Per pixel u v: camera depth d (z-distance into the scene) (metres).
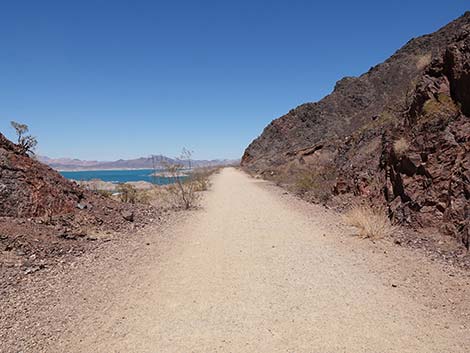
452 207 8.72
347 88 61.62
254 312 5.43
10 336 4.62
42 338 4.64
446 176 9.36
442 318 5.09
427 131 10.36
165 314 5.38
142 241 9.52
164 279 6.80
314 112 59.81
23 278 6.40
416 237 8.88
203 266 7.58
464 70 10.30
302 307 5.56
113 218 11.20
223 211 14.86
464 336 4.64
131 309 5.52
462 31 11.57
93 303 5.66
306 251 8.51
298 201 17.36
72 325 4.98
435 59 12.05
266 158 60.12
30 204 9.50
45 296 5.80
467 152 9.20
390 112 18.03
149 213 13.14
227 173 54.50
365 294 5.96
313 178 20.94
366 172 14.59
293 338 4.69
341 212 13.46
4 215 9.02
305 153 35.31
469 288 5.98
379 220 9.88
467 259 7.25
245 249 8.86
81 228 9.64
